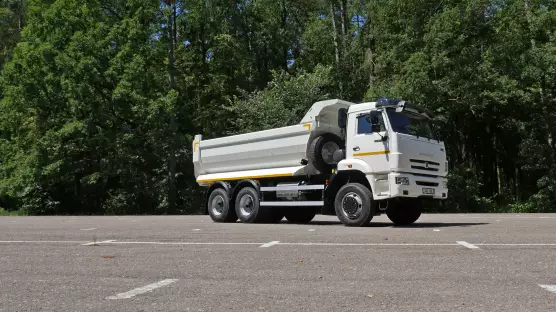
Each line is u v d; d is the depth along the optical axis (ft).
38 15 109.50
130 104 107.96
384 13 102.83
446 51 95.20
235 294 14.47
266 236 32.55
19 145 112.47
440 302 13.15
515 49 99.60
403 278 16.71
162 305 13.14
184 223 51.57
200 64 131.85
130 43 107.45
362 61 111.34
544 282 15.72
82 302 13.67
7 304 13.60
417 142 41.70
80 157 112.27
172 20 123.44
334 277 17.06
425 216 66.23
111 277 17.72
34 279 17.57
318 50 124.67
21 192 105.50
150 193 107.96
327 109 46.14
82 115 107.96
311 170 46.16
